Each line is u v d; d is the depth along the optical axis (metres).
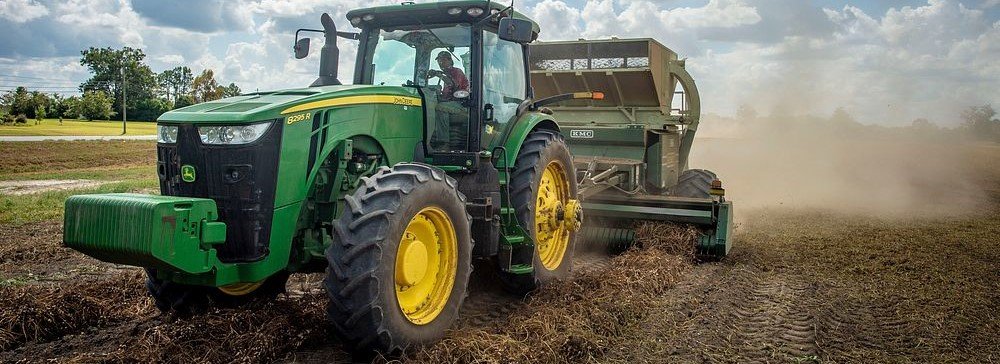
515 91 6.07
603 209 7.89
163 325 4.50
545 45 9.52
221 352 4.21
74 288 5.45
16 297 4.99
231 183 4.09
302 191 4.36
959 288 6.19
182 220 3.76
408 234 4.36
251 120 4.06
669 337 4.74
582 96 6.81
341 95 4.59
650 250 7.13
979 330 5.00
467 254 4.76
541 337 4.48
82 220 3.81
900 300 5.77
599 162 8.34
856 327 5.04
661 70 9.41
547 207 6.14
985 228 9.86
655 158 9.20
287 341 4.45
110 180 19.34
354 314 3.92
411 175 4.27
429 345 4.38
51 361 4.15
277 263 4.27
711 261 7.39
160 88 115.56
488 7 5.18
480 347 4.23
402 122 5.07
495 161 5.54
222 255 4.20
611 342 4.61
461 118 5.47
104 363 4.07
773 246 8.21
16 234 9.10
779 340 4.70
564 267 6.31
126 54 107.00
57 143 35.66
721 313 5.32
